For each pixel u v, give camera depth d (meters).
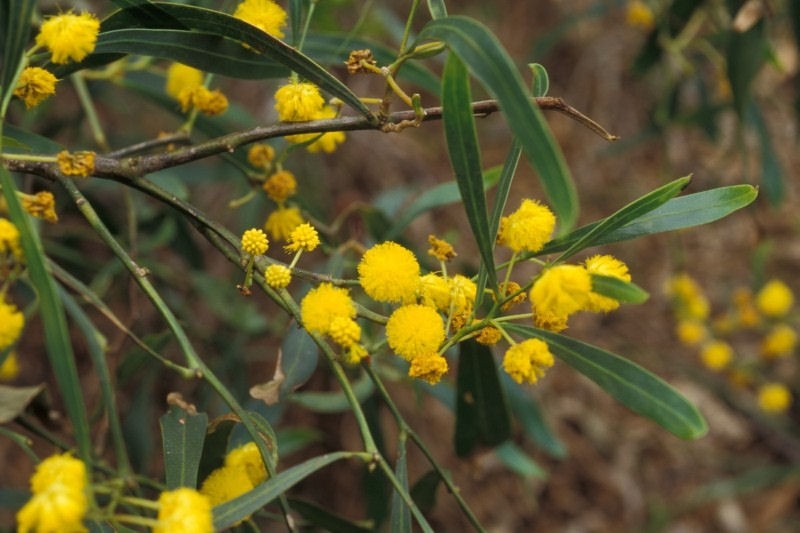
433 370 0.25
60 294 0.33
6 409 0.31
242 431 0.30
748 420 0.67
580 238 0.26
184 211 0.27
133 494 0.32
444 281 0.26
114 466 0.46
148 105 0.60
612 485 0.64
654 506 0.63
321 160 0.63
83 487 0.22
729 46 0.43
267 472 0.26
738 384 0.54
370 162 0.66
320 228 0.36
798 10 0.45
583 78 0.77
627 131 0.75
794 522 0.63
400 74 0.34
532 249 0.25
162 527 0.22
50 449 0.52
